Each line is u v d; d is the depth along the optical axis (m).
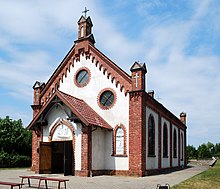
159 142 29.92
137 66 25.11
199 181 20.00
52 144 26.56
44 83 30.30
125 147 24.97
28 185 17.16
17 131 42.28
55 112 26.02
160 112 30.95
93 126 24.16
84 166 23.42
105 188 16.11
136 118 24.58
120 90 26.03
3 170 30.78
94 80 27.56
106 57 27.20
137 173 23.86
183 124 46.25
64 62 29.36
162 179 21.72
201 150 98.88
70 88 28.69
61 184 17.95
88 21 29.50
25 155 41.88
